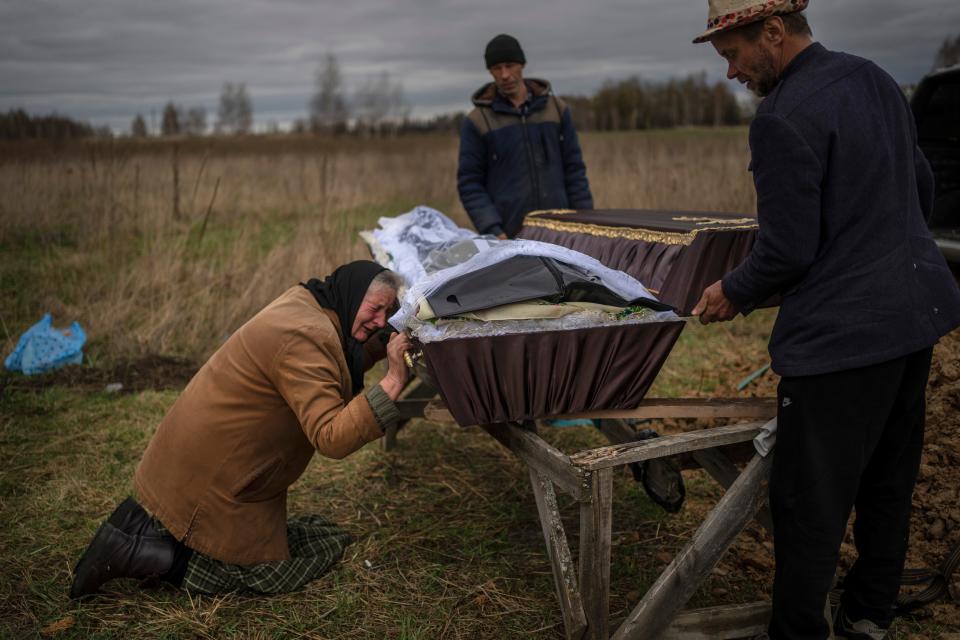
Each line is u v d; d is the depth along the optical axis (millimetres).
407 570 2865
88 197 9266
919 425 2166
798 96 1888
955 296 1994
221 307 6133
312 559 2799
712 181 9414
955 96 4328
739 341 5629
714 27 1997
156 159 14336
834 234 1913
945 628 2412
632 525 3211
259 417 2520
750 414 2348
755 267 1964
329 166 15078
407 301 2186
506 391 2191
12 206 9297
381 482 3656
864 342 1893
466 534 3145
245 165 16016
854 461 1987
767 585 2727
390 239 3584
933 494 2951
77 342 5434
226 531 2594
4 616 2549
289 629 2500
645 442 2166
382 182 14570
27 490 3484
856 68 1939
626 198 9547
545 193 4434
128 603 2619
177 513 2576
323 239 7395
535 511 3355
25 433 4137
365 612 2604
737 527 2205
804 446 1990
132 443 4027
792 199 1859
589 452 2127
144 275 6566
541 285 2148
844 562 2709
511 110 4391
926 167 2154
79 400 4664
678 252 2498
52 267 7453
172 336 5805
